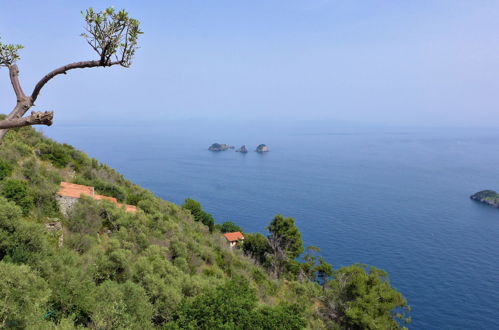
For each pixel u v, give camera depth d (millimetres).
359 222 168125
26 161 41969
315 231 152000
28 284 18516
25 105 4738
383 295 41125
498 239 147000
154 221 45031
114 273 28047
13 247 23109
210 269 41594
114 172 67125
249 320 23766
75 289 21594
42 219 31891
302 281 55625
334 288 44969
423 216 181875
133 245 35750
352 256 124438
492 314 89438
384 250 131375
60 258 25203
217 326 22266
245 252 67875
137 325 21531
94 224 36062
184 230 53312
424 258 124875
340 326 42062
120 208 42531
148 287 26875
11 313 16672
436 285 104812
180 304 24953
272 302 41031
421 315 88750
